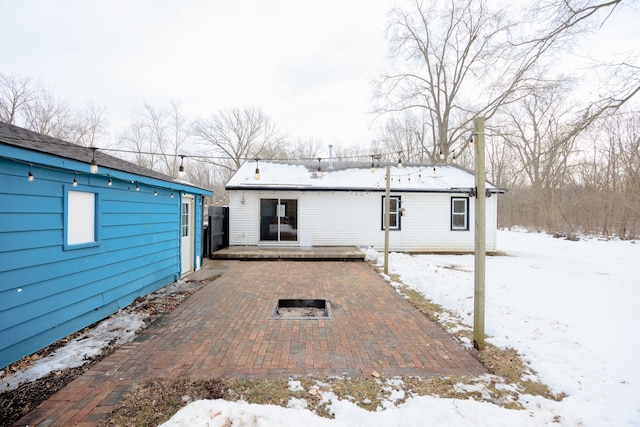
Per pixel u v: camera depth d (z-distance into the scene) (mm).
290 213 11078
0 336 2889
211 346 3520
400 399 2545
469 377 2910
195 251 7805
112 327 4047
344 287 6250
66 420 2244
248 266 8406
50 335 3455
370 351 3447
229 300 5324
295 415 2197
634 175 14180
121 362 3121
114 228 4637
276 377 2861
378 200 11258
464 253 11422
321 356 3311
